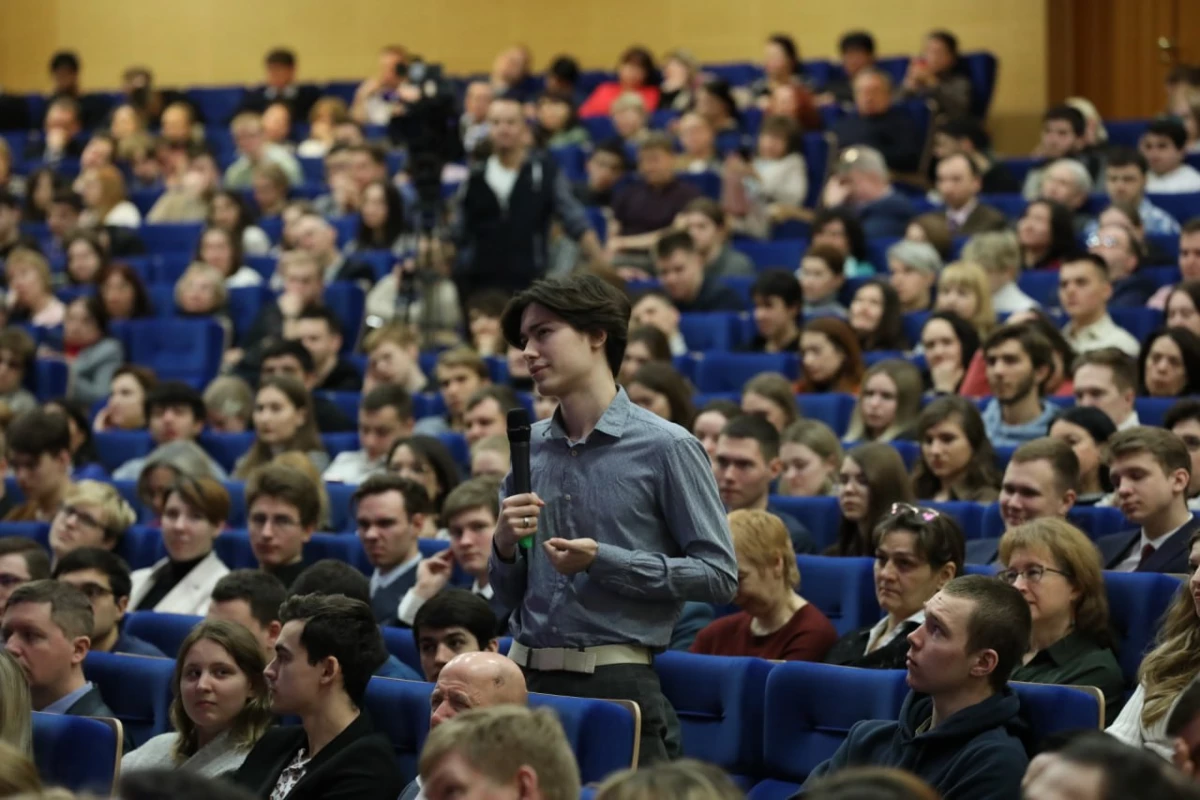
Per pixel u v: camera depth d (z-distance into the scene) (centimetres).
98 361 1559
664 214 1716
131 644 852
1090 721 582
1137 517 803
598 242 1705
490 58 2545
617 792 359
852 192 1684
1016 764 559
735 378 1332
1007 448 1029
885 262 1558
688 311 1497
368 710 662
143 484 1107
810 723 668
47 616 730
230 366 1511
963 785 560
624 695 573
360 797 620
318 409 1354
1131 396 999
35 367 1506
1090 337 1223
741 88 2248
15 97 2491
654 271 1653
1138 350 1215
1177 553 798
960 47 2303
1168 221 1572
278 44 2642
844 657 759
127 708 768
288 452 1101
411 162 1551
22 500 1227
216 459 1281
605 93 2245
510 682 572
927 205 1719
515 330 587
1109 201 1586
